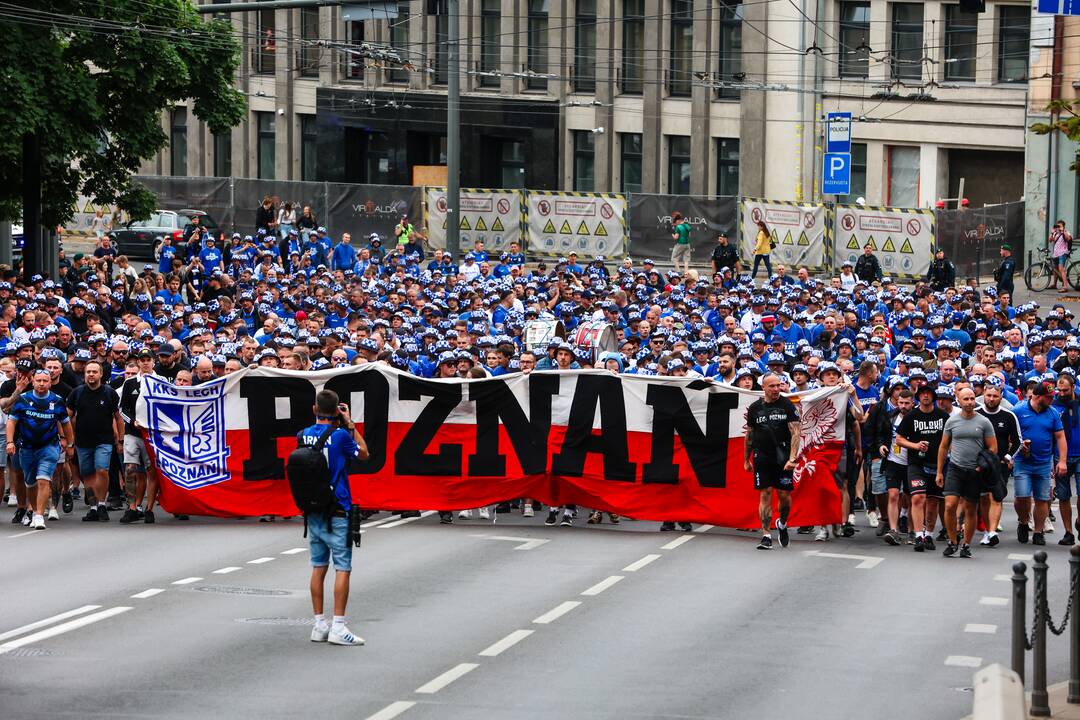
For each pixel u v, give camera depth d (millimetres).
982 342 37500
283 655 18875
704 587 23250
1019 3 68250
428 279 48156
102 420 28422
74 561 24578
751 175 72562
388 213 71688
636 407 28344
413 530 27844
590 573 24125
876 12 70688
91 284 43406
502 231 70062
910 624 21188
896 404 27328
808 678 18297
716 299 45406
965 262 64562
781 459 26359
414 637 19875
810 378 31641
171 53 48031
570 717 16516
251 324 42375
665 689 17672
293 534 27281
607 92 75750
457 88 56500
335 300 42562
